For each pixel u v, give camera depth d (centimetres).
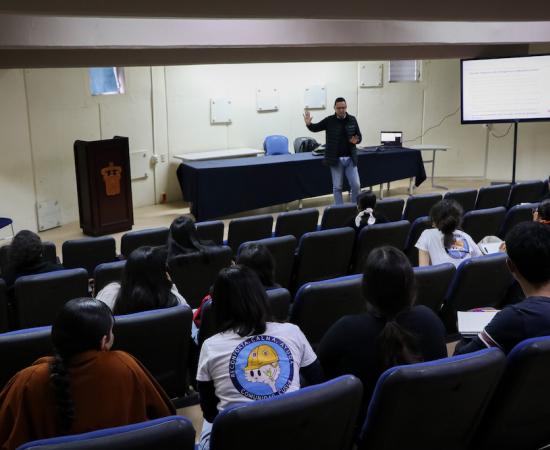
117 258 474
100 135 830
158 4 388
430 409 187
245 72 966
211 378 198
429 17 460
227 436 163
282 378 196
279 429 167
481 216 482
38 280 334
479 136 1055
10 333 231
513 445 211
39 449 143
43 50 625
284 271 429
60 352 181
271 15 417
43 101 753
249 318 200
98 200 729
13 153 725
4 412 179
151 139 897
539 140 1008
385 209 581
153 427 151
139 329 253
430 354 204
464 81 804
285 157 853
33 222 760
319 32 659
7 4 357
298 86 1009
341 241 441
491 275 325
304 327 303
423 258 367
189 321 264
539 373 191
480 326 246
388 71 1039
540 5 476
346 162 770
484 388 189
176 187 940
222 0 402
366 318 205
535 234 200
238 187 789
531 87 779
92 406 181
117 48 606
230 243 511
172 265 379
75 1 369
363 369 202
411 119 1062
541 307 199
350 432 185
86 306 183
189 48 654
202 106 939
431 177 1027
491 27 751
